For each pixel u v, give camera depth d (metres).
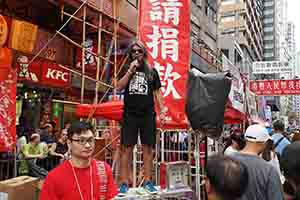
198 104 6.06
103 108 7.02
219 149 8.37
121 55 11.62
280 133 6.89
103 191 3.20
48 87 10.12
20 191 4.01
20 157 7.59
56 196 3.05
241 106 12.33
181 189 4.88
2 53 6.38
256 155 3.37
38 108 10.29
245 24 50.12
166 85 6.91
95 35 11.38
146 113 4.96
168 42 7.09
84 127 3.16
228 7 50.25
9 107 6.32
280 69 30.56
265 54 86.44
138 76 4.97
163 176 5.04
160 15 7.20
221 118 6.05
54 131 10.05
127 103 4.97
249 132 3.60
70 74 10.31
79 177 3.12
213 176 1.94
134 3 13.65
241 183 1.92
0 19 6.74
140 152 6.39
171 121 6.76
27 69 8.80
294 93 22.84
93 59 10.96
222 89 6.03
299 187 2.18
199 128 6.08
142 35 7.20
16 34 7.33
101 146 8.53
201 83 6.11
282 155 2.31
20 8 9.98
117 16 10.87
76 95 11.54
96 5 9.78
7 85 6.34
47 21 10.73
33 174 7.63
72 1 9.32
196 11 21.58
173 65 7.00
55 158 8.65
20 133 9.34
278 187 3.15
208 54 20.28
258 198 3.11
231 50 30.75
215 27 25.92
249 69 40.19
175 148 8.34
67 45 11.19
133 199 4.27
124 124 4.96
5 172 7.32
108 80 11.26
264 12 86.75
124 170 4.94
